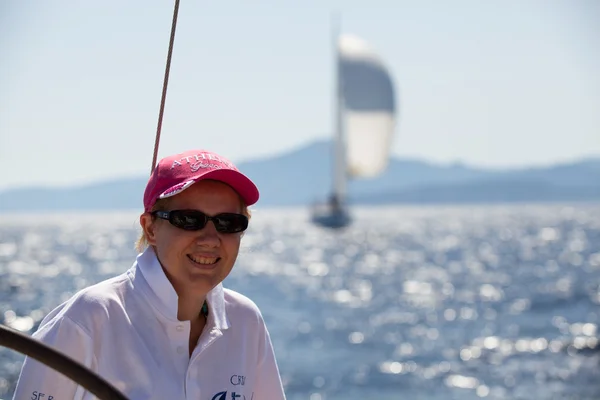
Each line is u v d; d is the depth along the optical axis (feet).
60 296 122.83
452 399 63.00
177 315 10.39
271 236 380.37
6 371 59.26
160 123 11.03
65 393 9.87
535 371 72.23
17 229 570.05
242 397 10.57
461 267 198.70
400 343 89.92
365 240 339.57
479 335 94.17
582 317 107.14
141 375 9.95
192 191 10.27
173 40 10.87
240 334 10.82
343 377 71.67
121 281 10.37
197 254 10.24
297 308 124.67
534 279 162.61
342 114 394.52
